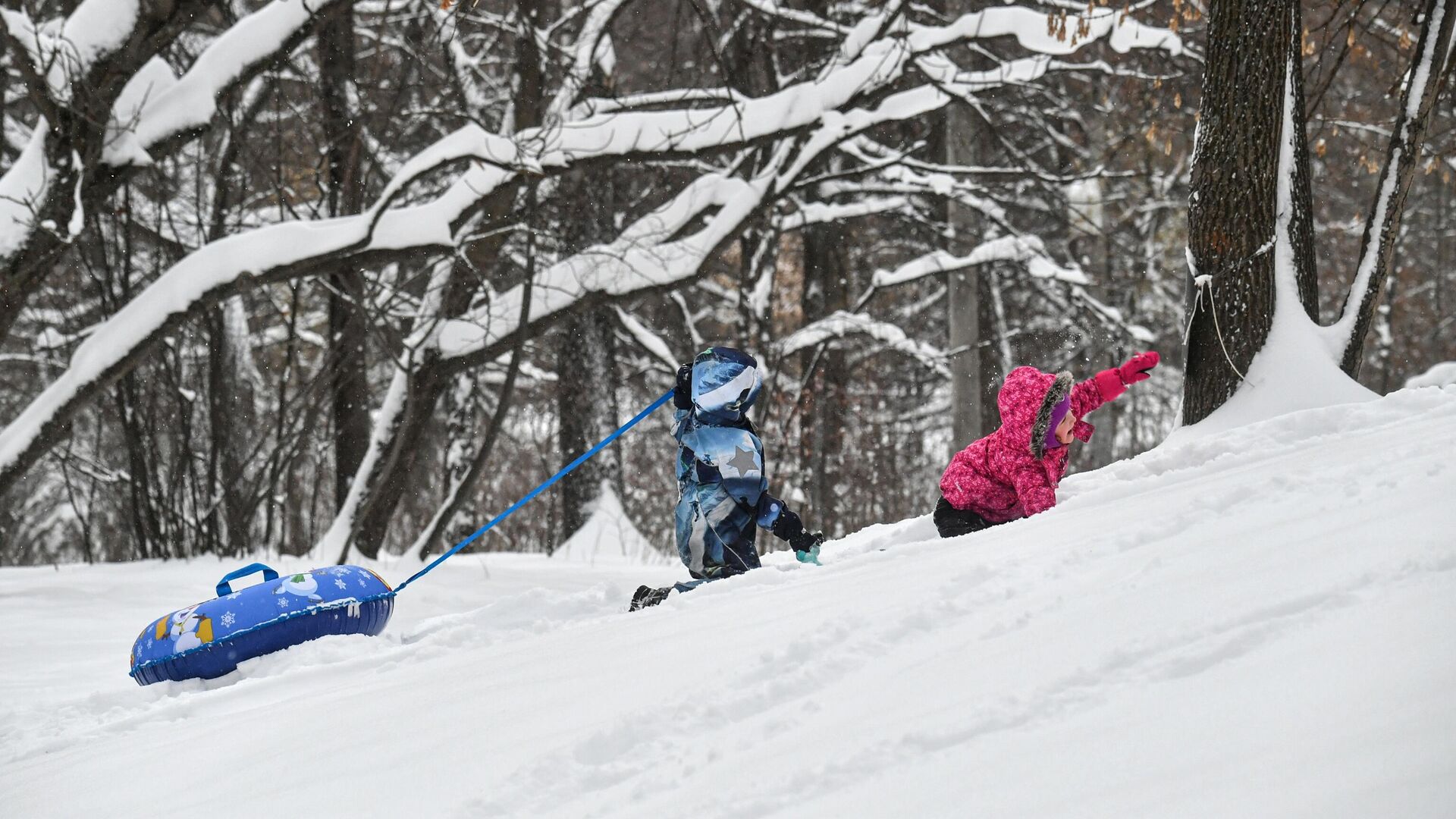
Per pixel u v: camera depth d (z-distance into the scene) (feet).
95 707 43.42
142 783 26.50
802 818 15.80
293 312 110.73
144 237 108.78
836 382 175.73
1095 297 187.83
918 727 17.62
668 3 166.91
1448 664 14.46
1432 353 250.78
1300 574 19.25
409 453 116.78
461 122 135.85
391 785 21.70
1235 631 17.49
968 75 120.88
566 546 142.82
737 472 43.68
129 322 89.76
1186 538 24.17
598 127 102.37
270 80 111.55
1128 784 14.06
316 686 39.06
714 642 26.22
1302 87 56.59
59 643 58.85
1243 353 54.70
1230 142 55.06
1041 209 165.48
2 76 90.43
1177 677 16.84
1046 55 119.34
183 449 99.81
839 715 19.42
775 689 21.48
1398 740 13.04
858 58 116.67
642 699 23.21
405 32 124.47
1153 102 135.54
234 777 25.03
